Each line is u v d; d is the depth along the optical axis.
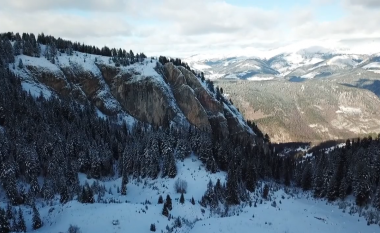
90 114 144.00
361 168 94.00
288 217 76.31
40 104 130.50
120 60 185.38
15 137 100.69
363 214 83.38
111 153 114.75
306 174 108.88
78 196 83.88
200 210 81.31
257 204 88.06
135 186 100.56
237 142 142.62
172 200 85.81
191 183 98.69
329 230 70.62
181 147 114.12
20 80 143.62
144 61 193.62
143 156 108.62
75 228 65.19
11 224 70.19
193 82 191.25
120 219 71.44
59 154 98.31
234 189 87.81
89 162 105.06
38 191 87.00
